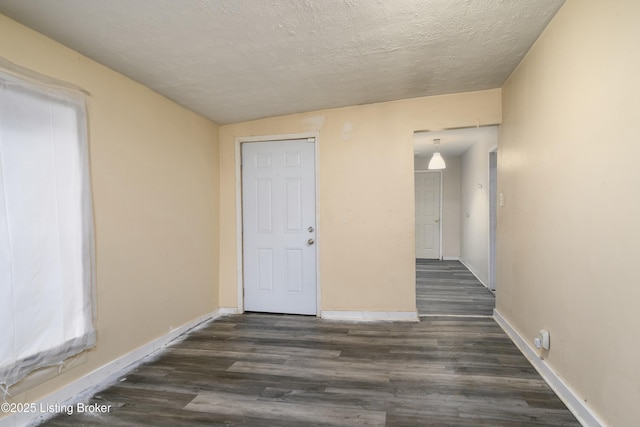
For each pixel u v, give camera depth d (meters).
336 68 2.65
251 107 3.40
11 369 1.76
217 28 2.00
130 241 2.56
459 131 4.86
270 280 3.87
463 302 4.20
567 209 1.97
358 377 2.34
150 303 2.78
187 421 1.87
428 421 1.84
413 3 1.87
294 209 3.79
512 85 2.92
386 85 3.06
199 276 3.50
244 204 3.91
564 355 2.01
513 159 2.93
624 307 1.47
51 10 1.74
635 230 1.40
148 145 2.78
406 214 3.53
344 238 3.65
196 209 3.46
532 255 2.51
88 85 2.23
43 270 1.92
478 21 2.09
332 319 3.63
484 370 2.41
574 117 1.88
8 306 1.75
